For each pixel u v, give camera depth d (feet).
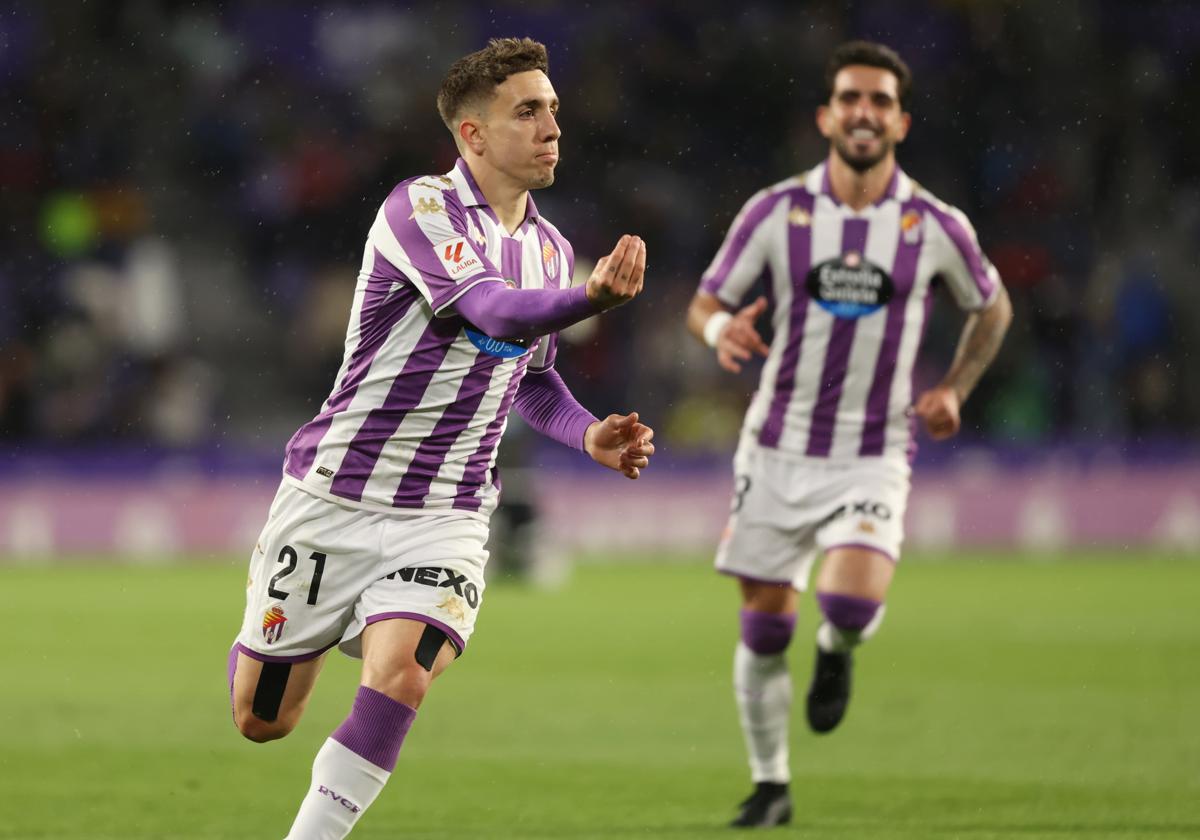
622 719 95.50
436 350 49.39
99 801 70.59
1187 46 259.39
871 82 73.15
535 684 109.81
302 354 237.86
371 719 47.47
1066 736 88.22
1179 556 216.95
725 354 71.61
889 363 73.20
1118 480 222.48
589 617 151.84
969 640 133.28
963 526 220.23
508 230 50.70
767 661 68.49
